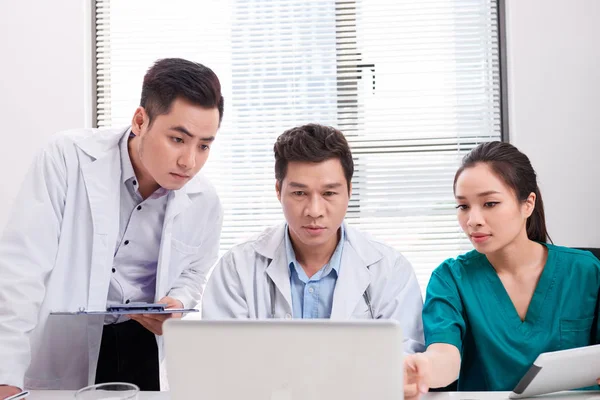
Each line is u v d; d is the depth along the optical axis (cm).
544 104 244
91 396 94
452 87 263
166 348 88
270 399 86
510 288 146
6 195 256
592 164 241
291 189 130
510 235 137
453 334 132
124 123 273
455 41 264
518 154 142
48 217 137
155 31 273
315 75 268
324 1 270
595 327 141
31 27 259
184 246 162
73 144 147
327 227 131
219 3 271
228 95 270
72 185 144
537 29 244
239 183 268
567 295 141
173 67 128
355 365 85
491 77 263
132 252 155
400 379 85
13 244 131
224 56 271
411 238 262
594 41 242
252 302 143
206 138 130
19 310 123
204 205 163
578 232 240
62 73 258
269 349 86
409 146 267
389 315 141
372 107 266
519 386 110
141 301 159
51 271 140
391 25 266
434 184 264
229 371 87
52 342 142
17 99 258
